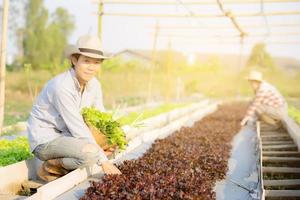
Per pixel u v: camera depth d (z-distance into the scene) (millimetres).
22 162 7066
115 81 35406
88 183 6773
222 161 8734
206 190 6164
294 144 12672
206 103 31797
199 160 8570
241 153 10828
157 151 9391
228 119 19031
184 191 5984
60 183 6133
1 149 8219
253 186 7547
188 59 50812
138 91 42812
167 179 6395
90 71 6535
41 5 59250
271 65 55562
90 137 6520
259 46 29047
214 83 49062
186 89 47281
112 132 7023
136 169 7195
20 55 52688
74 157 6473
